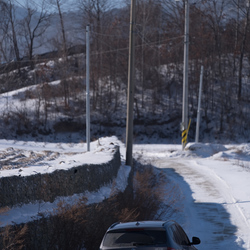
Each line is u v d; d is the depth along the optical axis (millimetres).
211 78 73562
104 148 19828
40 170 10422
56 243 8977
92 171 12844
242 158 35156
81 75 72875
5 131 59906
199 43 73062
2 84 70938
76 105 66812
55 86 71000
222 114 63906
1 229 7477
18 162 16500
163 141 62219
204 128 64375
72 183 11141
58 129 62406
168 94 70875
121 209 12258
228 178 24188
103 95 69188
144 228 6934
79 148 35438
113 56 72500
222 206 17422
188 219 15344
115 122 65000
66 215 9289
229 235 13203
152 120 64938
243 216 15500
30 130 61031
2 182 8320
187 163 33469
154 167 29531
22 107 64438
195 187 22078
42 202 9539
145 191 15758
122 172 17625
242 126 63406
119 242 6777
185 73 39906
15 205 8609
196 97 70812
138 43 72750
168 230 6977
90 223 10469
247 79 73375
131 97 21922
